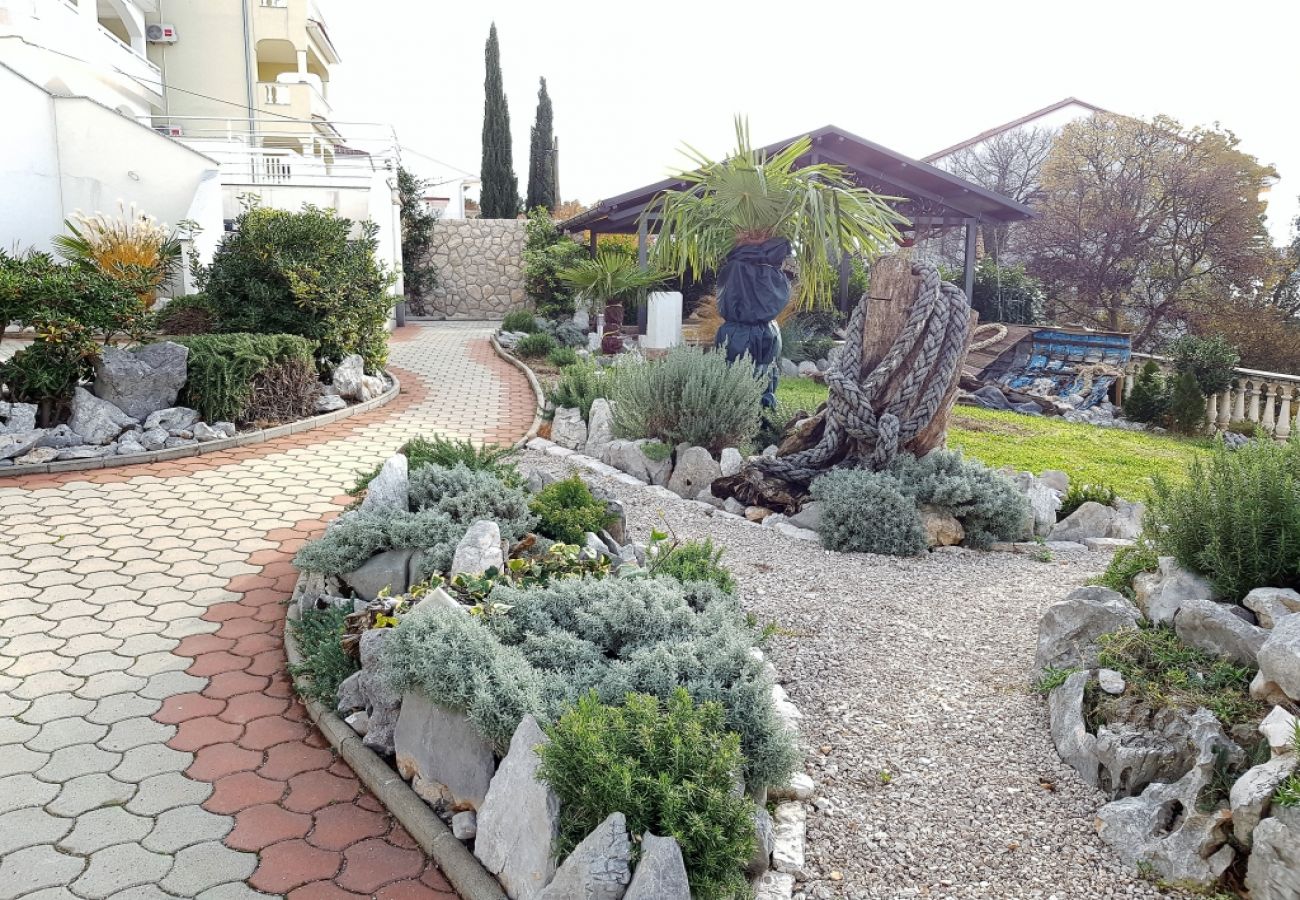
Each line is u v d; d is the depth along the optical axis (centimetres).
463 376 1419
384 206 1986
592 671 336
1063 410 1497
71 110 1533
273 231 1080
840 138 1609
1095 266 2716
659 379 820
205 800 325
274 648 453
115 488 724
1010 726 375
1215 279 2628
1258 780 272
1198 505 393
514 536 498
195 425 870
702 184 956
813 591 530
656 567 472
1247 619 360
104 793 326
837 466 710
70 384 831
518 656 333
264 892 277
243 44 2591
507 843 275
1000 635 470
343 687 377
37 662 427
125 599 508
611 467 829
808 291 991
